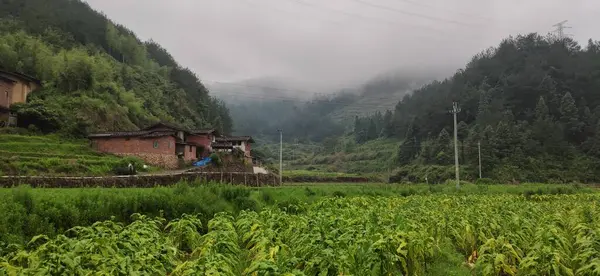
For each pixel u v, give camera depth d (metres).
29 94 50.19
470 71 118.06
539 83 91.00
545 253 8.98
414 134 102.00
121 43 107.12
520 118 86.06
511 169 63.34
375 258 8.48
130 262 7.86
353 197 24.19
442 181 65.25
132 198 15.97
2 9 88.94
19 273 7.06
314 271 7.80
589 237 10.27
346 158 110.75
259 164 64.88
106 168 35.38
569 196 30.89
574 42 112.88
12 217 12.23
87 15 109.06
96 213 14.56
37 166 31.20
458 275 10.52
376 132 141.38
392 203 20.30
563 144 70.00
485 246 10.06
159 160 44.16
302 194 24.08
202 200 18.00
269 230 10.77
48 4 101.94
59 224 13.38
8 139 39.00
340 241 8.97
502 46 117.00
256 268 7.51
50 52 65.12
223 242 9.65
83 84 57.38
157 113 75.12
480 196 27.22
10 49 58.16
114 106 58.25
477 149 67.94
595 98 88.44
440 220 13.58
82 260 8.04
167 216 16.48
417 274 9.66
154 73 97.62
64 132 45.62
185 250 12.70
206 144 54.66
